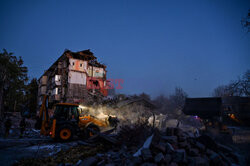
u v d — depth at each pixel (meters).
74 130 9.80
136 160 4.95
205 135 7.10
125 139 7.28
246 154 6.86
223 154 6.36
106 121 12.27
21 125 11.22
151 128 7.47
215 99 13.49
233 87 15.95
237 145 8.51
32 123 22.05
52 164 5.14
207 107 13.50
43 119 10.18
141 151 5.27
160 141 6.32
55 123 9.45
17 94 37.66
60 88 33.91
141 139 6.91
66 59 34.19
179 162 4.99
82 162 5.00
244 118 18.22
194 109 13.95
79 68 33.66
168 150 5.50
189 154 5.75
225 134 9.79
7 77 18.48
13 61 33.81
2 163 5.16
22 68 36.84
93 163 4.93
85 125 10.22
